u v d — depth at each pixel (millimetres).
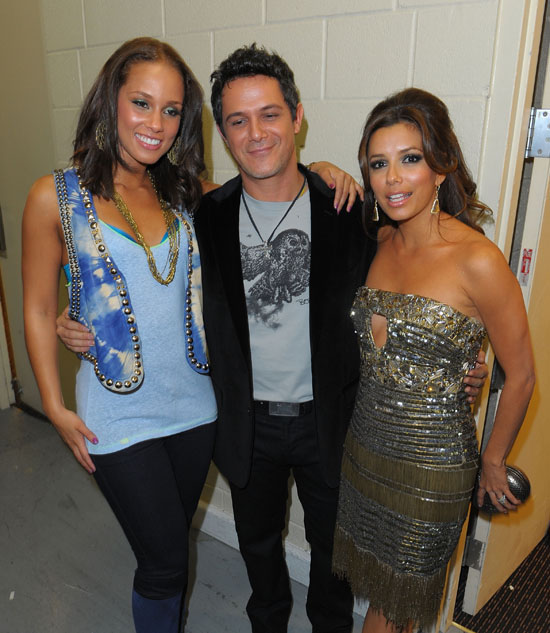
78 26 2162
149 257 1254
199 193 1417
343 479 1414
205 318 1429
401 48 1487
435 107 1188
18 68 2506
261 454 1495
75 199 1214
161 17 1929
